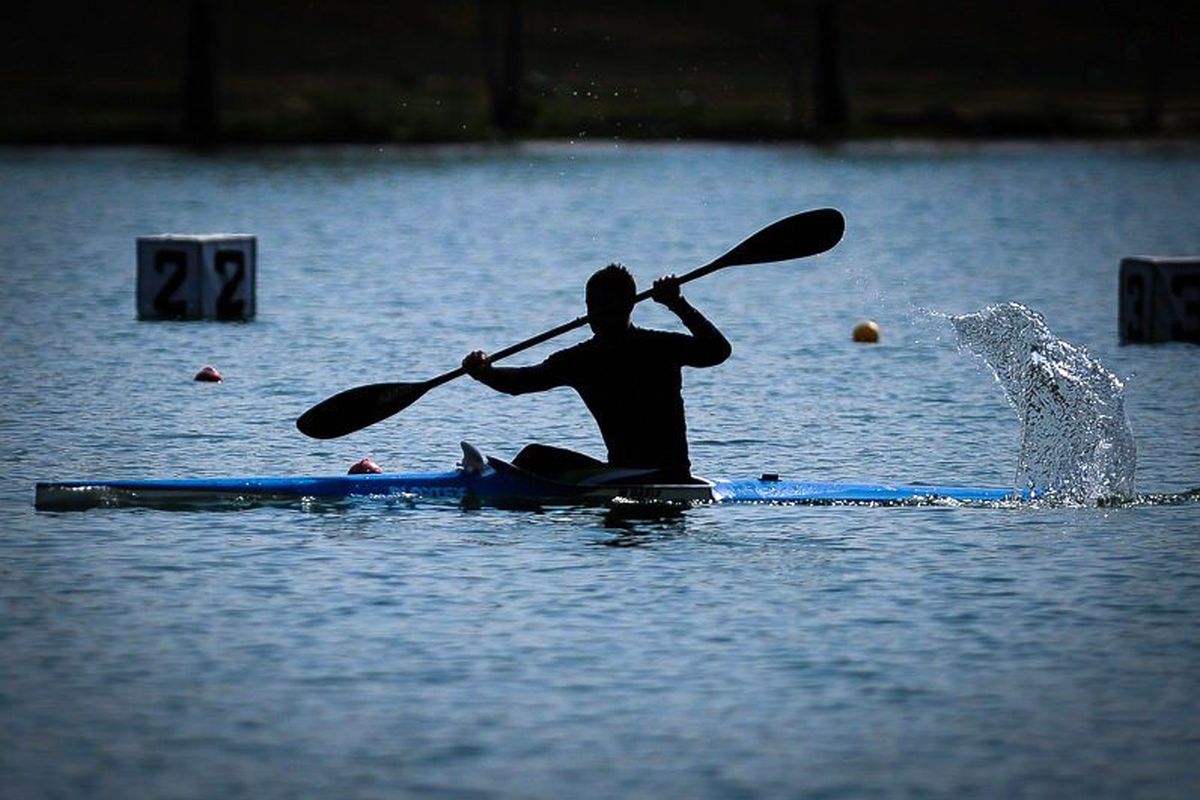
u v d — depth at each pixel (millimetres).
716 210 163250
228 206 164750
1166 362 78375
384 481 50438
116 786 30438
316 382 71250
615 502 49938
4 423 61469
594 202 171750
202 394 68000
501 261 122000
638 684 35375
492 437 60188
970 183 192625
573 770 31125
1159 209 162375
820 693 34969
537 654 37156
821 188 187250
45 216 152500
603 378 50375
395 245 132625
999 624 39250
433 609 40156
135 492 49469
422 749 32031
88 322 88625
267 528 47031
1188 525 47844
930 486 52250
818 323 91062
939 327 89125
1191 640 38156
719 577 42812
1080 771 31250
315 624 39031
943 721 33531
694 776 30906
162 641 37906
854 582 42438
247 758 31656
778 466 55906
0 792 30156
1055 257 124562
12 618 39375
